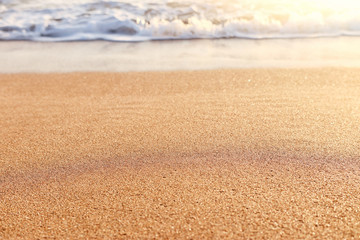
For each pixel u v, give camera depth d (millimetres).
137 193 2088
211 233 1727
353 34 6672
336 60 5184
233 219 1819
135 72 4754
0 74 4770
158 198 2027
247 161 2420
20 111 3506
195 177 2236
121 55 5621
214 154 2537
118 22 6867
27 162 2545
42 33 6688
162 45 6152
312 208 1891
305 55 5480
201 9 7441
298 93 3799
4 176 2375
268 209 1890
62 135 2951
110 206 1977
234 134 2854
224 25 6840
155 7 7543
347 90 3889
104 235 1752
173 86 4164
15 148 2754
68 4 7785
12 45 6188
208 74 4578
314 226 1751
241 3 7707
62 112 3455
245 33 6723
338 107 3369
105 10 7430
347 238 1668
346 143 2648
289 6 7574
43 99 3855
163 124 3096
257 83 4184
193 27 6715
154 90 4043
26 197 2115
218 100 3641
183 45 6141
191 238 1701
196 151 2596
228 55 5531
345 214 1836
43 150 2713
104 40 6426
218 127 2996
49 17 7203
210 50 5832
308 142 2678
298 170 2285
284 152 2533
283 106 3424
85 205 2000
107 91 4070
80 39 6480
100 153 2627
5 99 3867
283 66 4898
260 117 3176
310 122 3039
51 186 2219
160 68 4910
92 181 2248
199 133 2895
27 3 7898
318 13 7172
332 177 2193
